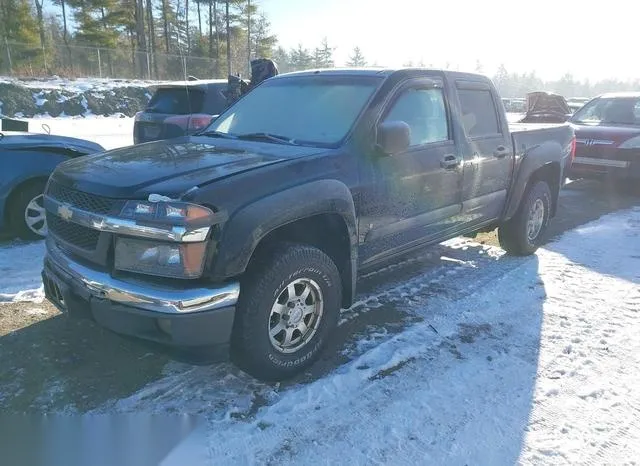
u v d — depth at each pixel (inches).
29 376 129.9
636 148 355.3
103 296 115.0
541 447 110.0
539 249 245.3
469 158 183.2
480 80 197.9
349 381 132.0
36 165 230.4
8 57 1094.4
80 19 1745.8
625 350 151.4
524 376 136.6
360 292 188.2
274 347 125.3
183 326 109.4
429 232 174.9
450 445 109.9
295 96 172.2
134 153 144.3
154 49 1993.1
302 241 140.3
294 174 128.0
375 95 155.4
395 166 153.6
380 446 109.2
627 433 115.3
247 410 119.7
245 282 118.6
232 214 113.3
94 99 1011.3
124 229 111.0
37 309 166.6
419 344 151.3
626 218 310.5
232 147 147.7
